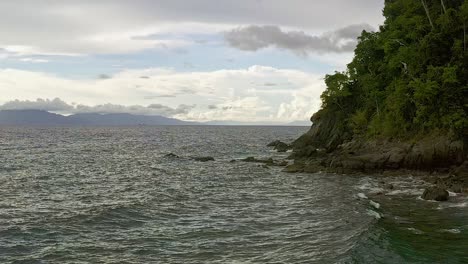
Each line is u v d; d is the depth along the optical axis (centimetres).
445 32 5231
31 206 2953
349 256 1728
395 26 6469
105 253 1889
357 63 7612
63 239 2106
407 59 5694
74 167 5712
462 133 4325
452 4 5962
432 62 5178
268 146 10231
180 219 2562
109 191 3700
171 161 6650
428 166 4450
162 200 3203
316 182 4178
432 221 2338
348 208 2781
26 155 7512
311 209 2839
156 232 2247
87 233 2223
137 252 1902
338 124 7494
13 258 1809
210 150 9250
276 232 2230
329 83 8025
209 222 2480
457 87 4625
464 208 2700
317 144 7769
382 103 6344
